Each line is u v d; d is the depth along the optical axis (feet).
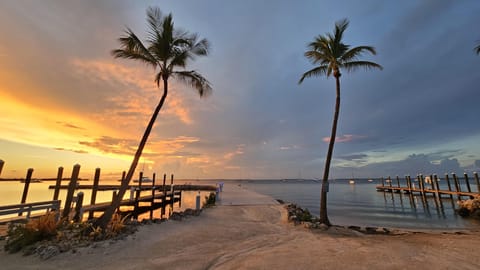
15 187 148.36
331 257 18.69
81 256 18.47
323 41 40.11
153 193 84.53
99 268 16.30
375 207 84.07
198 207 48.73
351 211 72.84
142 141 30.68
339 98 40.42
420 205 91.61
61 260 17.66
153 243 22.56
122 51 31.94
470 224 52.21
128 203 68.80
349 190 200.95
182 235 26.07
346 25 38.91
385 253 19.85
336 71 40.06
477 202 63.00
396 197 128.67
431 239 27.20
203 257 18.93
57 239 21.63
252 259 18.29
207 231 28.78
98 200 99.25
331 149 39.73
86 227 24.23
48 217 23.44
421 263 17.24
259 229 31.35
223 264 17.28
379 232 35.04
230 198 74.02
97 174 59.77
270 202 63.31
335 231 31.91
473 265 16.93
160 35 32.42
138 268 16.30
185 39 33.60
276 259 18.25
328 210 74.74
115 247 20.63
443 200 112.16
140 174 102.58
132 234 24.45
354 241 25.02
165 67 33.22
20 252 19.39
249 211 48.65
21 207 33.86
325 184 38.96
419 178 122.52
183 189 168.86
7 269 16.15
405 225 50.34
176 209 83.76
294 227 33.78
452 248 22.08
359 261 17.67
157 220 32.40
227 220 37.99
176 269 16.22
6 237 23.76
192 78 34.96
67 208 39.68
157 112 32.17
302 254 19.57
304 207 81.66
